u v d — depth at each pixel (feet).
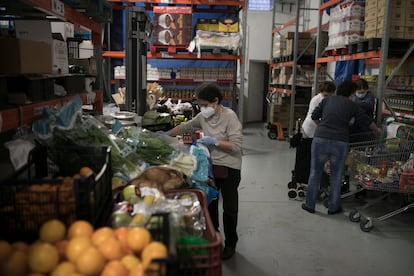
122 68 24.71
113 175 6.03
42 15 9.06
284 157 23.65
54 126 5.66
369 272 9.66
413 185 12.13
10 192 3.86
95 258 3.29
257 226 12.55
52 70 6.86
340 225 12.76
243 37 25.32
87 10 9.36
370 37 15.52
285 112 31.24
